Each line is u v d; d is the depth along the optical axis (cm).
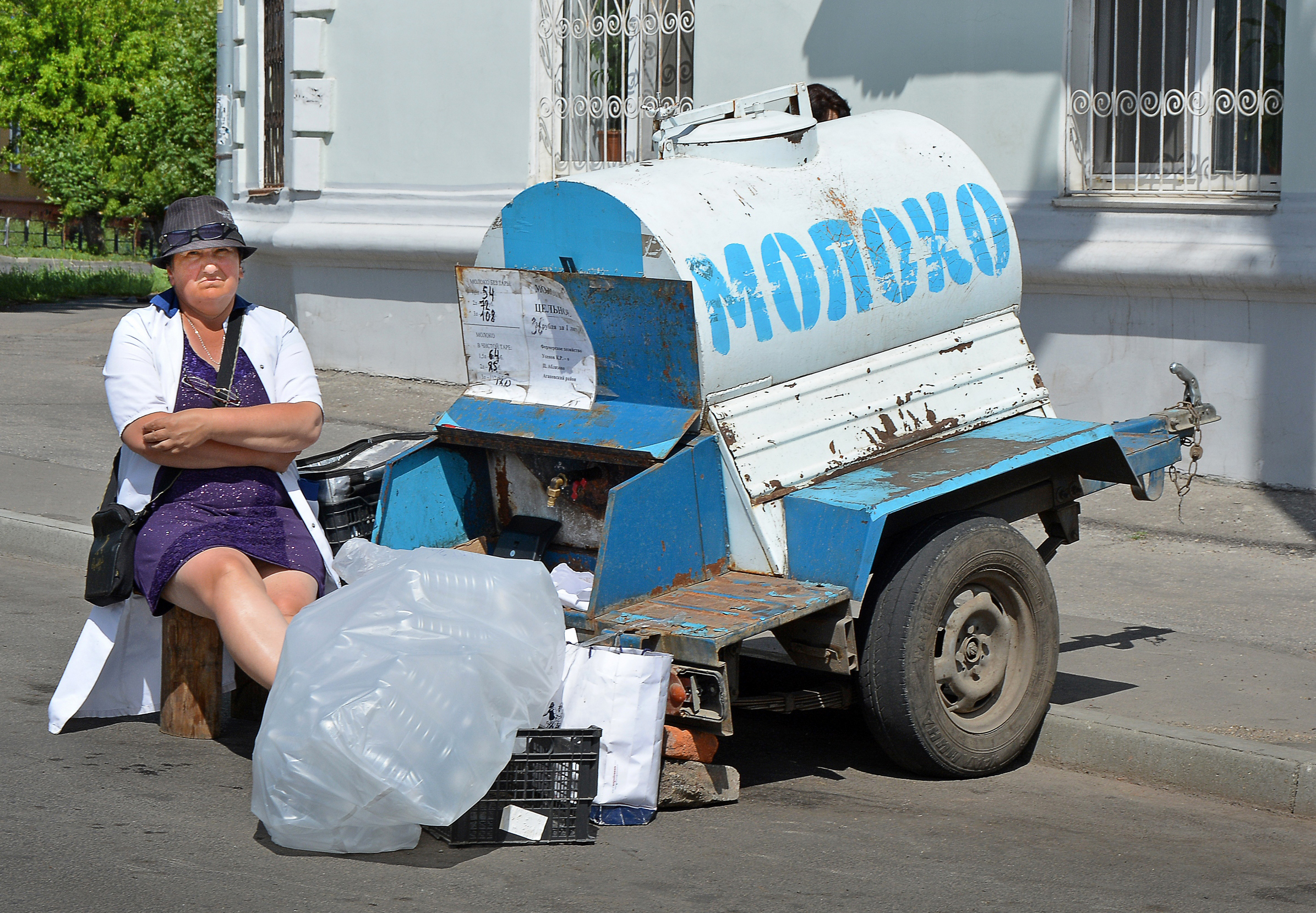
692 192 1391
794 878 1159
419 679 1129
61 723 1454
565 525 1484
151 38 11269
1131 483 1574
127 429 1399
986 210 1594
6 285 6900
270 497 1445
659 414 1373
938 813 1340
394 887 1108
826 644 1337
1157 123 2733
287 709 1136
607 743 1246
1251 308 2594
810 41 3056
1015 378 1612
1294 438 2569
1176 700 1595
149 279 7838
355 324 3938
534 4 3472
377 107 3806
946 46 2878
